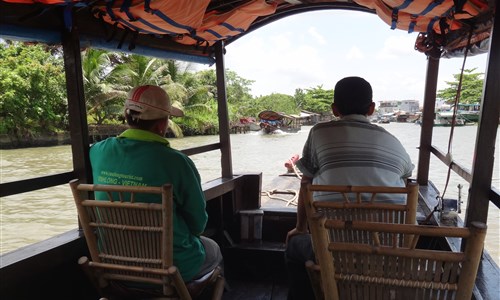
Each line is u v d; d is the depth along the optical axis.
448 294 0.93
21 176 14.34
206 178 12.31
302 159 1.57
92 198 1.80
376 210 1.27
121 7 1.70
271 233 2.71
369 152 1.40
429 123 2.92
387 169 1.40
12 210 10.41
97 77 21.66
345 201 1.31
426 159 2.96
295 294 1.58
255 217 2.65
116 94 20.66
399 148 1.45
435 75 2.87
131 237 1.33
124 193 1.40
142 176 1.40
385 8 1.91
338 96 1.50
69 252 1.70
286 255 1.62
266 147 22.12
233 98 43.84
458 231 0.85
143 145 1.43
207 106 27.19
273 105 47.12
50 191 12.38
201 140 24.27
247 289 2.41
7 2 1.49
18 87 20.72
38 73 21.27
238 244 2.62
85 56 20.70
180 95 23.94
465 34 2.10
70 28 1.71
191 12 1.87
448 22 1.93
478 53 2.20
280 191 3.69
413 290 0.96
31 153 20.34
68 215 10.00
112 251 1.38
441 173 7.79
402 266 0.95
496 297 1.39
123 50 2.11
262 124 32.94
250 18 2.29
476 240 0.84
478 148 1.59
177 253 1.42
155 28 1.94
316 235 0.98
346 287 1.03
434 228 0.88
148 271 1.31
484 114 1.57
